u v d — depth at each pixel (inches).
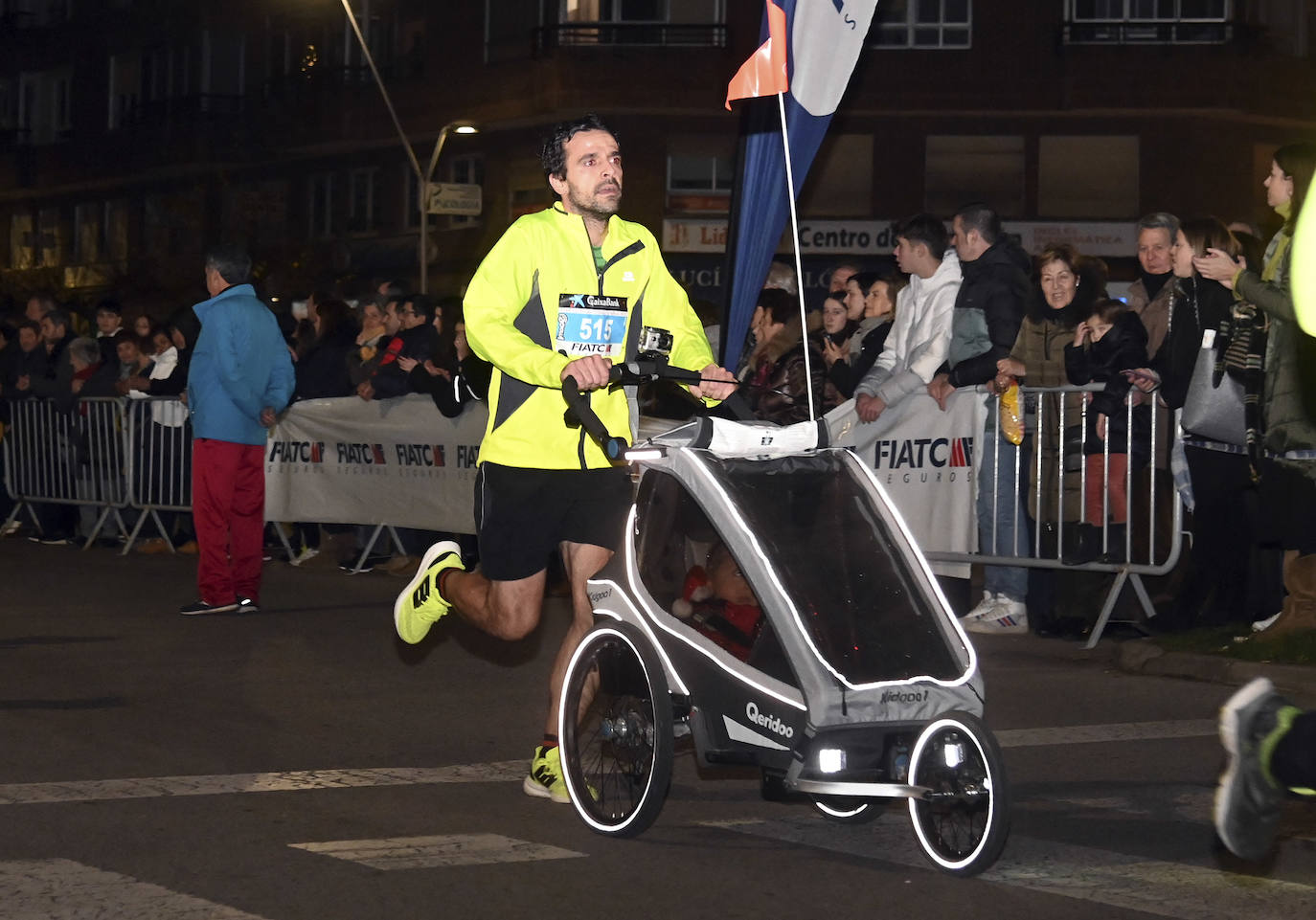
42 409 628.1
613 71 1409.9
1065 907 174.7
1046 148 1355.8
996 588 392.2
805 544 192.2
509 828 206.7
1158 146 1343.5
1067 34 1348.4
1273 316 306.8
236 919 165.8
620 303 219.5
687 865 189.9
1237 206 1355.8
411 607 242.4
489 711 288.7
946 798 183.6
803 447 202.4
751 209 409.4
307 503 530.6
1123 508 365.4
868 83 1364.4
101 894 173.9
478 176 1531.7
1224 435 335.6
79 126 1952.5
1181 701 300.8
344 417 514.9
